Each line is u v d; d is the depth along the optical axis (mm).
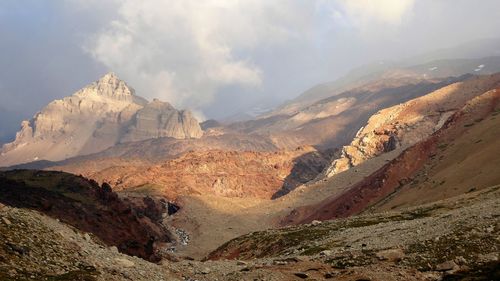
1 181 121750
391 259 53969
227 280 49531
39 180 165750
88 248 41812
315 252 76812
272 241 114938
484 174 139500
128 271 40156
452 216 67750
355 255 58438
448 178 158375
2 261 32125
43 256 35156
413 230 67312
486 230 54281
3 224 36312
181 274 49312
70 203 136375
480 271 44688
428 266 49188
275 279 48938
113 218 146500
